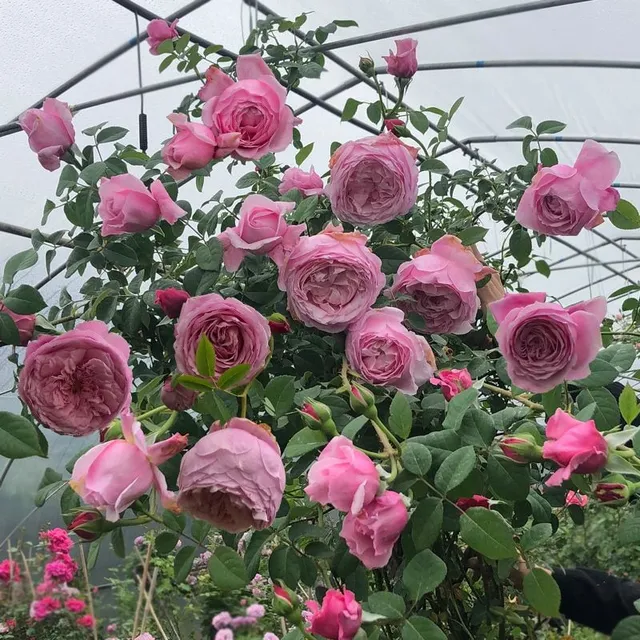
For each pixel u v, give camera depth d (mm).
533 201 662
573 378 514
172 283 731
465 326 709
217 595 1955
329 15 1908
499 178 1060
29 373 493
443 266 685
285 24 1044
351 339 622
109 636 2078
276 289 720
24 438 482
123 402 502
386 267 791
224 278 802
